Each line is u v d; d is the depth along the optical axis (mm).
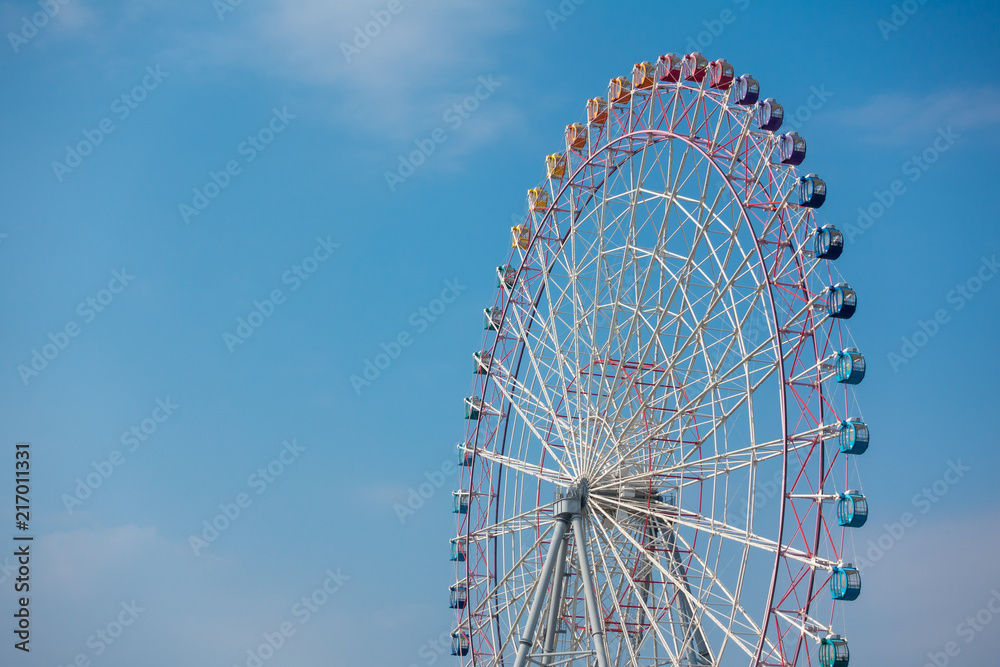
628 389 57625
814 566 47656
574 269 62875
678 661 52594
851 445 47750
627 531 57250
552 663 54812
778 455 50156
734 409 53406
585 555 56250
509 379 66688
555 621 56719
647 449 57906
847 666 45812
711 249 53500
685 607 54812
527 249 67375
